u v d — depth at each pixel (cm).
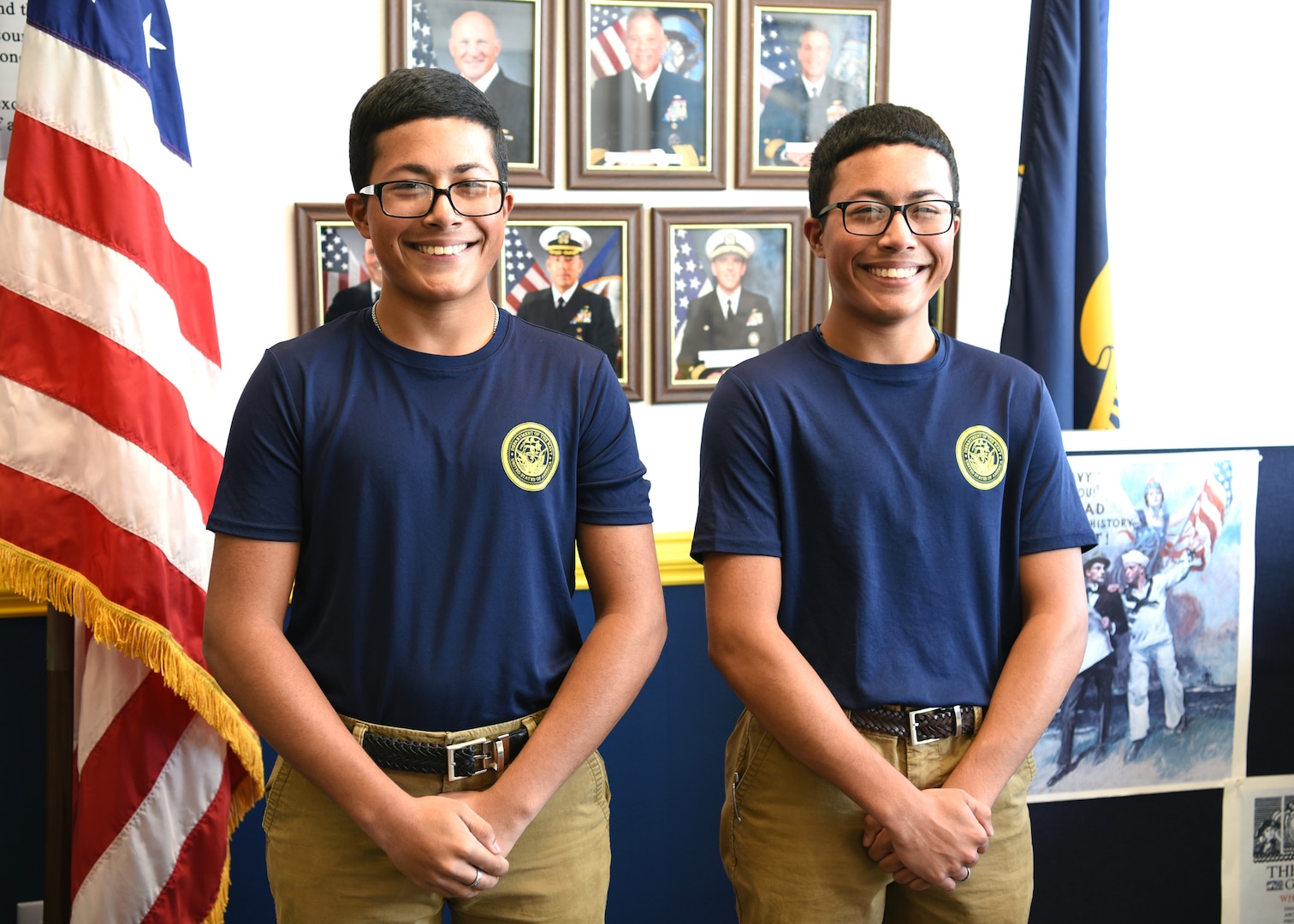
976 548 135
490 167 122
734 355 220
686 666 214
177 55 196
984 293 228
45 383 157
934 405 136
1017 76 224
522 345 129
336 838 123
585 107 210
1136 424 235
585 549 130
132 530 156
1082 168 200
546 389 126
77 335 158
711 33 212
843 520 132
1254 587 196
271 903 201
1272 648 198
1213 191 232
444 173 118
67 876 170
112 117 159
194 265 172
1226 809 199
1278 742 199
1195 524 193
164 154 168
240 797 175
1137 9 226
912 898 139
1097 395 203
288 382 121
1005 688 133
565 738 120
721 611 133
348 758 115
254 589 120
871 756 125
